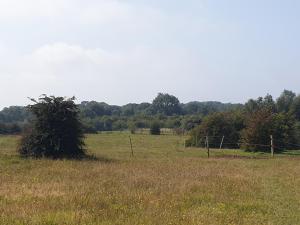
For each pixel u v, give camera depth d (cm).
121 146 4928
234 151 4219
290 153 4116
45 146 2902
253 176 2128
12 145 4272
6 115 14888
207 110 15988
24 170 2195
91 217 1159
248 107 7631
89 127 9431
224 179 1981
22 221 1102
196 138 5072
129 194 1512
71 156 2952
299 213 1313
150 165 2538
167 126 11219
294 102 9044
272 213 1309
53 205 1305
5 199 1403
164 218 1168
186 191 1625
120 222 1118
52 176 1973
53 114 2911
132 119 12769
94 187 1655
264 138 4216
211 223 1134
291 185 1859
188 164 2675
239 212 1311
